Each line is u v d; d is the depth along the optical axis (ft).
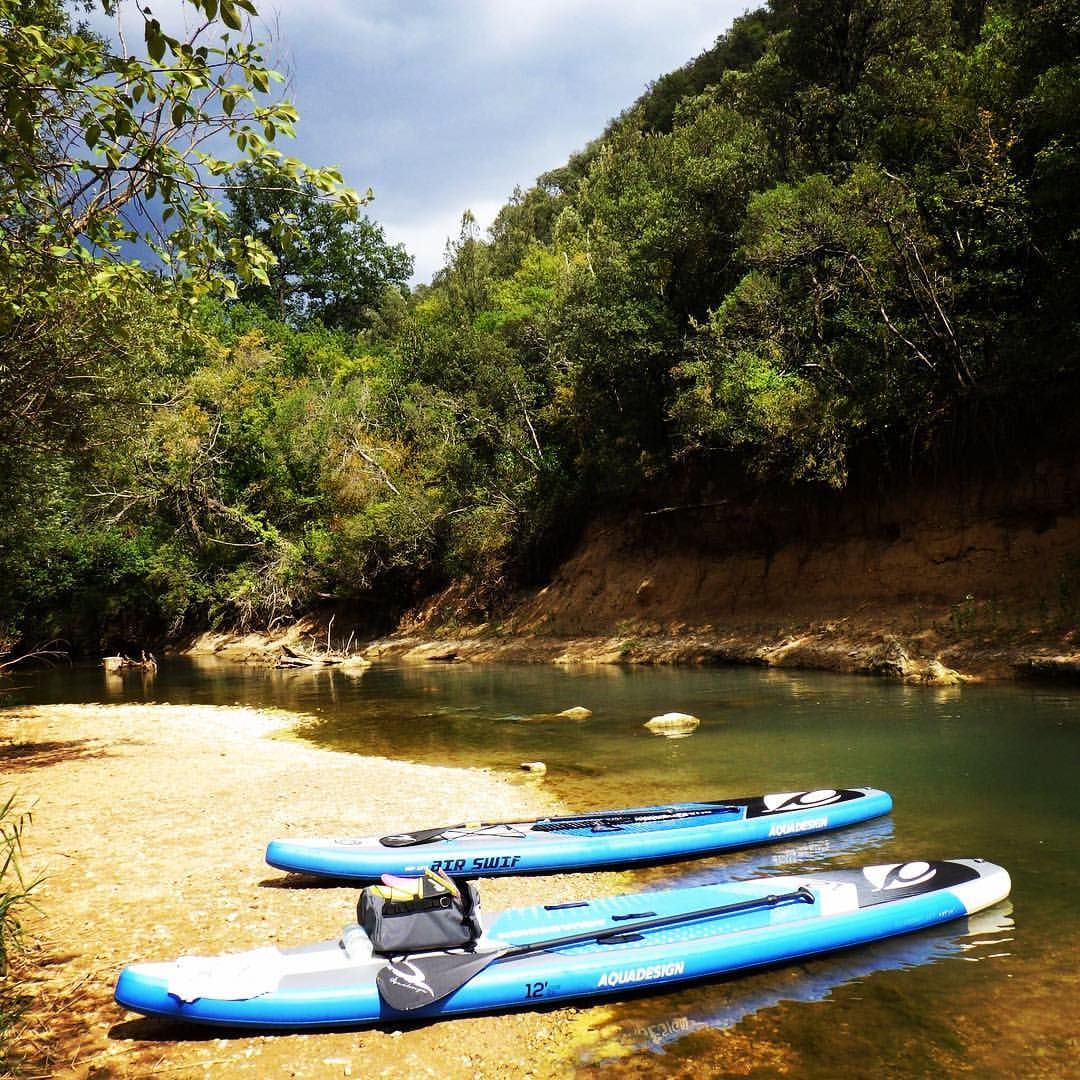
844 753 40.98
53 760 47.93
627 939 19.54
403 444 149.89
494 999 17.79
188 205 21.74
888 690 59.26
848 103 99.55
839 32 108.47
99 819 33.81
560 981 18.08
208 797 37.22
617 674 82.64
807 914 20.77
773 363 87.15
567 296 116.06
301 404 157.99
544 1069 15.72
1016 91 75.92
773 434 82.07
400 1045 16.72
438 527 133.69
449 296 186.19
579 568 112.88
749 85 118.93
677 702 61.36
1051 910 21.89
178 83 19.07
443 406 140.97
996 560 71.67
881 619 76.18
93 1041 16.98
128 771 43.86
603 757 43.88
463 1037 16.97
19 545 64.08
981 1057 15.49
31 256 25.49
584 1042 16.66
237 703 76.95
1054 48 74.02
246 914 23.45
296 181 21.77
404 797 36.37
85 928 22.56
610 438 108.58
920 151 85.40
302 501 149.38
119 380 47.14
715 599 94.94
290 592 144.05
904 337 76.79
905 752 40.29
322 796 36.86
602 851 27.30
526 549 122.21
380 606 141.08
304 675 103.35
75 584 155.94
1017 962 19.12
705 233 99.50
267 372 170.50
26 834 31.83
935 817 30.22
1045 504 69.97
